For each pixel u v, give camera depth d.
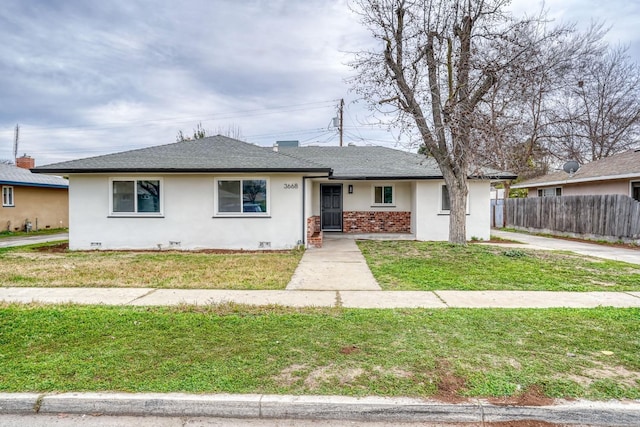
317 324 4.95
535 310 5.61
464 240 11.75
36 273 8.38
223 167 11.68
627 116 24.98
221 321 5.05
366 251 11.48
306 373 3.64
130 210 12.34
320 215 16.34
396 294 6.65
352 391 3.33
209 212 12.27
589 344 4.29
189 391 3.33
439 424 3.13
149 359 3.92
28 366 3.77
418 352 4.07
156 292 6.80
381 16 11.12
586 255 10.80
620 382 3.46
